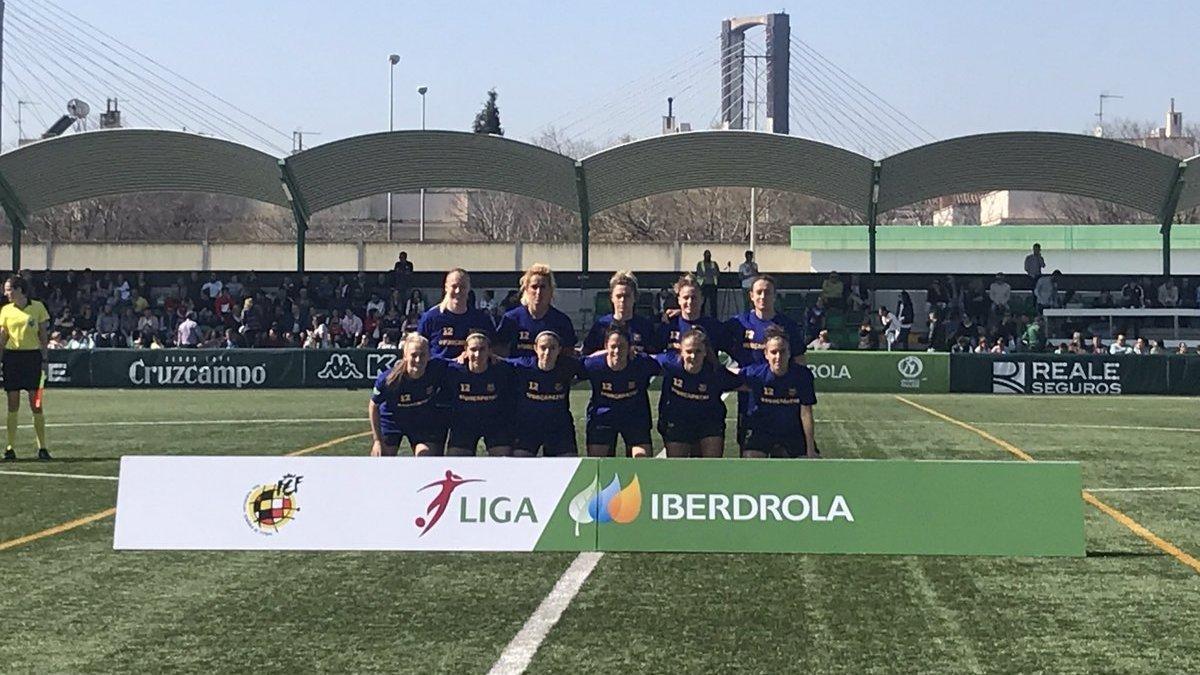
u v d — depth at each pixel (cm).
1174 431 1945
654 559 912
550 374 1073
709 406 1099
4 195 3300
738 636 728
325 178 3325
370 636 728
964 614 776
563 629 742
